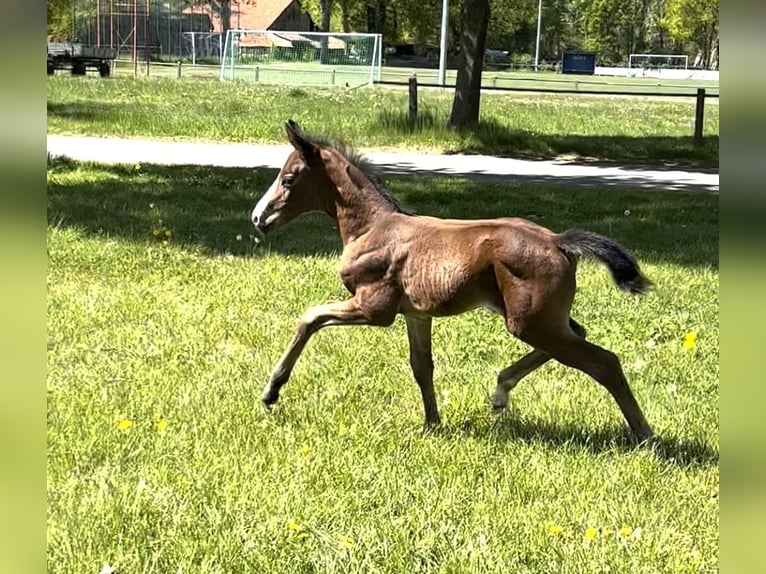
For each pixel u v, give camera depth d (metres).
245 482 4.58
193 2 70.44
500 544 4.08
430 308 5.07
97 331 7.09
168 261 9.38
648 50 108.94
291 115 25.02
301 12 88.56
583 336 5.23
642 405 5.88
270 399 5.58
